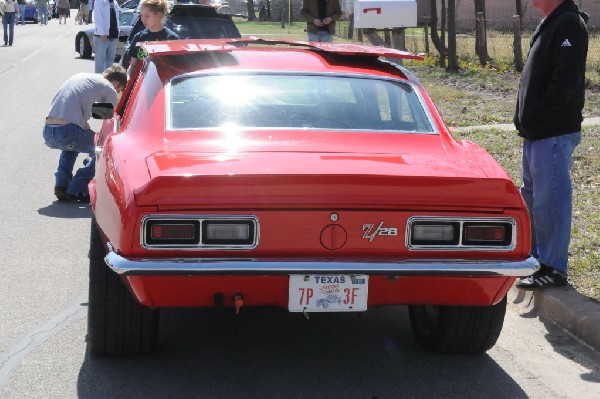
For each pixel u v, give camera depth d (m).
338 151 4.88
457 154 5.00
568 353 5.55
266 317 6.10
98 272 4.90
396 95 5.47
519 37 19.95
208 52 5.75
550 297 6.19
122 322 5.00
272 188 4.29
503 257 4.48
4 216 8.72
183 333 5.75
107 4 17.89
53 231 8.20
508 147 11.13
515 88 17.14
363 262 4.35
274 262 4.29
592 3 37.81
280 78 5.50
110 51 18.25
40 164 11.16
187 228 4.26
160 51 5.58
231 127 5.08
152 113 5.18
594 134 11.84
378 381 5.02
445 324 5.21
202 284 4.38
